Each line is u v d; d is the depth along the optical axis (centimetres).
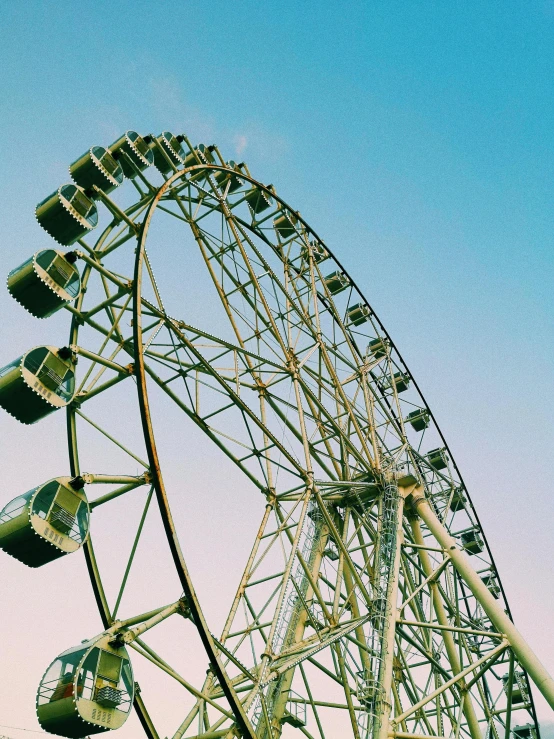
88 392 1953
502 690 3212
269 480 2261
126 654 1522
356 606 2417
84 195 2212
